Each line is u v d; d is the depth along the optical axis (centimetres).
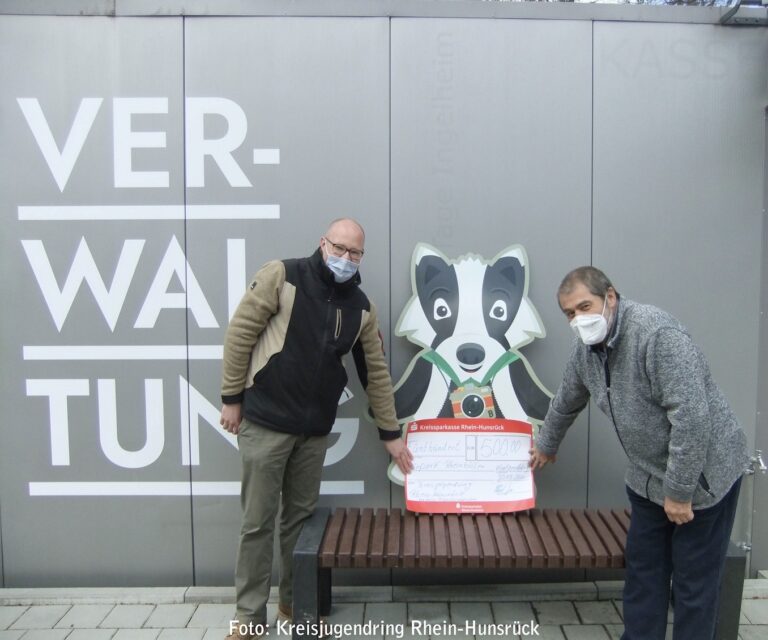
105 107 276
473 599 277
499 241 279
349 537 242
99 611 271
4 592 281
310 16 273
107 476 286
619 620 262
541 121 276
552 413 247
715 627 222
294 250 279
